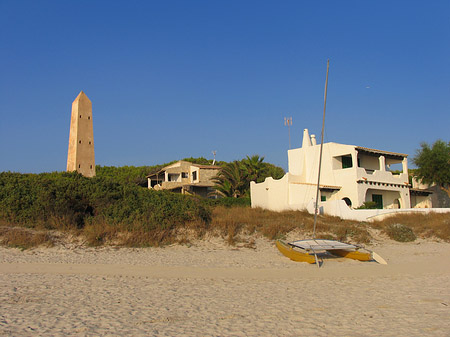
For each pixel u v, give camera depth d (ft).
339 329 28.04
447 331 27.22
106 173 224.33
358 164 129.80
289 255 60.34
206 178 177.06
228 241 70.59
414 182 151.02
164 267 53.31
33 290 38.91
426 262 60.23
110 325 28.45
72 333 26.55
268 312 32.50
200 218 74.64
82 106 118.32
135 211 73.15
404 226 84.38
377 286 43.11
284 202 120.37
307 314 31.94
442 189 138.31
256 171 155.94
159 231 69.26
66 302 34.73
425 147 135.54
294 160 134.51
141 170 230.89
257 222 81.10
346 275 49.47
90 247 63.72
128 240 66.23
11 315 30.37
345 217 101.24
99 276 46.55
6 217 70.90
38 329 27.22
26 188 76.69
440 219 92.02
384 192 130.72
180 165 193.36
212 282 44.62
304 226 82.89
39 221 69.46
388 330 27.71
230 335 26.66
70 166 115.65
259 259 60.54
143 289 40.52
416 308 33.68
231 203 136.67
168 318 30.45
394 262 60.23
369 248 73.61
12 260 55.11
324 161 124.98
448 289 41.39
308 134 134.21
